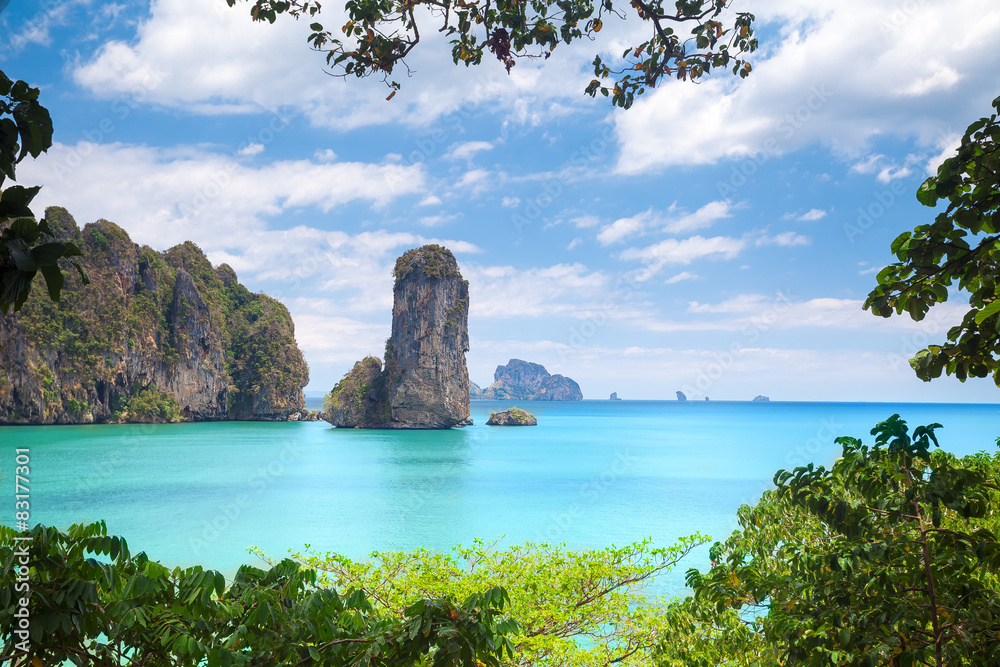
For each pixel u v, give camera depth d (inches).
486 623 157.1
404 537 1387.8
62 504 1756.9
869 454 202.1
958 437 2657.5
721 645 287.4
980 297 157.8
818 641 193.3
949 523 232.4
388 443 3954.2
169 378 5315.0
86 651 152.9
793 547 237.9
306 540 1357.0
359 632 167.2
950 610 180.5
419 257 5329.7
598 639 499.2
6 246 80.7
